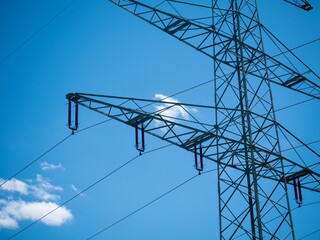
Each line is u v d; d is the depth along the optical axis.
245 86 25.95
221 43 27.88
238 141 24.91
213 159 25.62
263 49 27.77
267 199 24.58
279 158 25.27
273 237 23.62
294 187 27.42
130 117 24.89
